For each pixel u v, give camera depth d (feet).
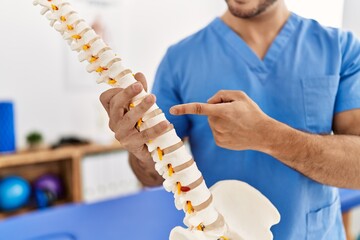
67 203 6.17
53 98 6.51
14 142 5.77
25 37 6.12
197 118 2.62
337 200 2.70
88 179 6.19
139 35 7.14
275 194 2.45
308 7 2.48
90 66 1.74
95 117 6.93
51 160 6.12
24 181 5.87
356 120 2.47
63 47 6.48
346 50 2.54
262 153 2.45
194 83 2.65
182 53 2.74
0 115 5.55
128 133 1.73
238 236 1.90
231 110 1.89
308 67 2.50
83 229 2.97
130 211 3.26
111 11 6.76
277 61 2.54
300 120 2.48
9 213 5.70
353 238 5.80
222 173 2.56
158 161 1.67
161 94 2.78
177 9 7.47
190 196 1.68
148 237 2.97
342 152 2.15
